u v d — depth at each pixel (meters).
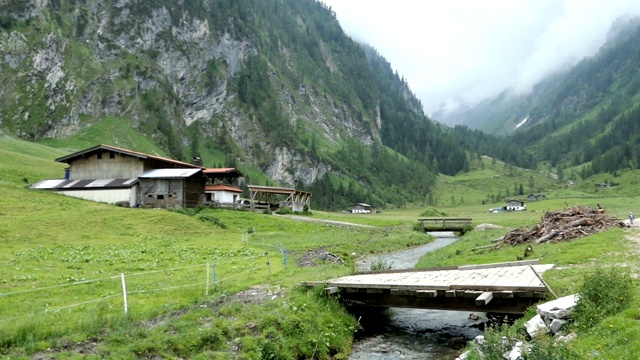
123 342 15.32
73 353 14.09
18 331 14.85
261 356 15.82
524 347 12.80
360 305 23.91
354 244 51.72
